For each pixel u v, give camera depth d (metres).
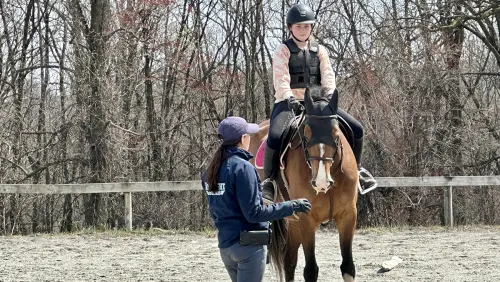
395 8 25.20
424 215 20.11
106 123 21.30
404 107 21.47
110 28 22.67
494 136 22.70
